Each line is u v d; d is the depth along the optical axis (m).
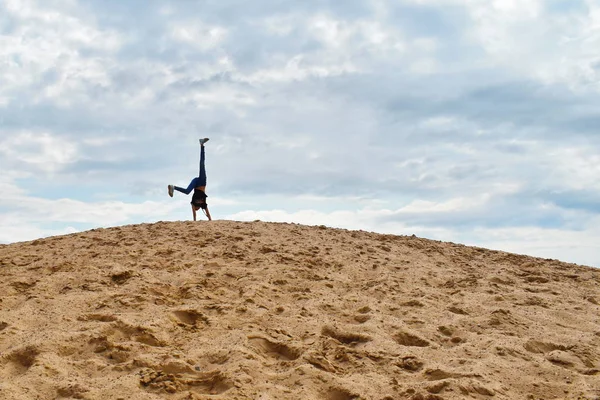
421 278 8.86
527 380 5.09
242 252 9.48
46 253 9.42
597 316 7.48
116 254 9.10
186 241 10.11
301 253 9.73
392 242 11.73
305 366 4.95
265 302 7.11
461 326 6.64
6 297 6.78
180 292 7.28
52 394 4.36
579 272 10.46
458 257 11.05
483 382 4.89
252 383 4.63
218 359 5.22
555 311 7.50
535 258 11.73
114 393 4.36
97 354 5.23
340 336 6.10
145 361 4.98
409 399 4.50
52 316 6.14
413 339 6.07
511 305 7.67
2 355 4.99
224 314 6.49
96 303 6.62
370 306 7.05
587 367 5.59
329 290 7.91
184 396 4.32
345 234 11.98
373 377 4.96
